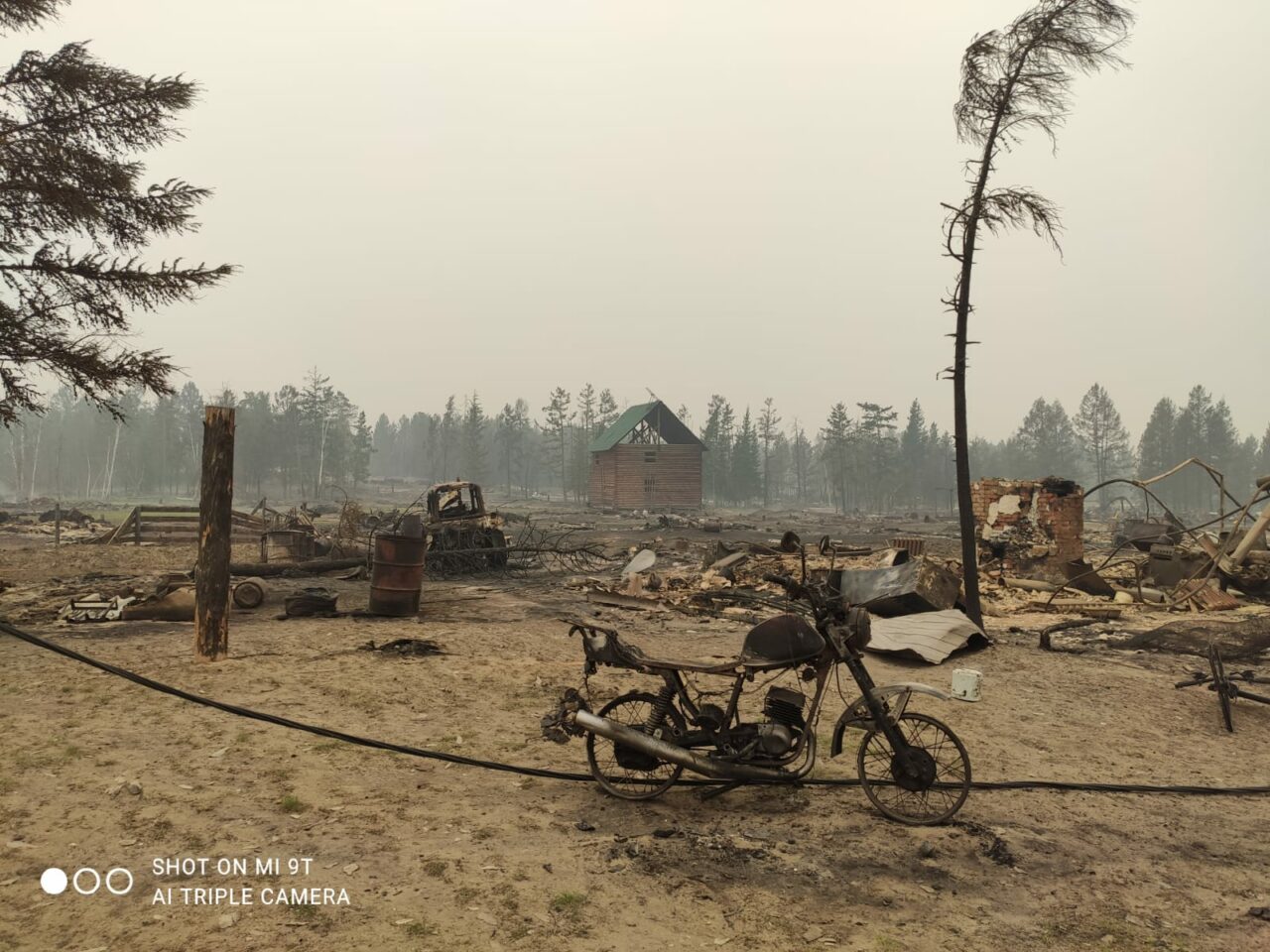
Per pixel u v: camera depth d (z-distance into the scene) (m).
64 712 6.29
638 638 11.15
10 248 12.30
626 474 79.38
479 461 112.56
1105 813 5.09
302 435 111.38
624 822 4.68
